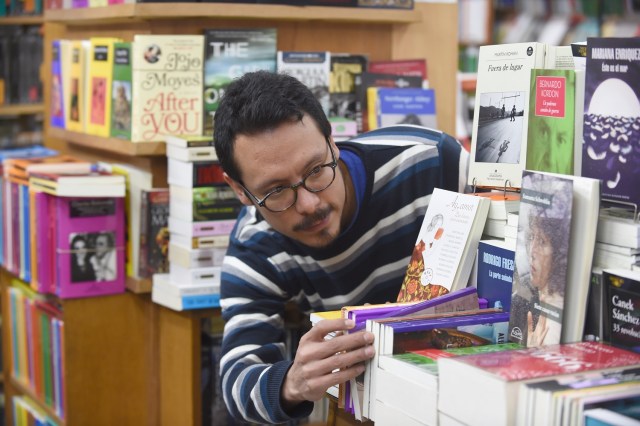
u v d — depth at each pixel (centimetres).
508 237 166
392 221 211
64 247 329
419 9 387
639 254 142
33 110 540
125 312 343
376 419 154
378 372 152
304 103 178
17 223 366
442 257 177
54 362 353
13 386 410
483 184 181
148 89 317
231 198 314
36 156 398
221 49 324
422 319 156
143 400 349
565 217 143
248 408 179
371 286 218
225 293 213
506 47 176
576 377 125
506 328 159
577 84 160
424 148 216
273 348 201
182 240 317
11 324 405
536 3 567
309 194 178
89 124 361
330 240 189
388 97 342
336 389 173
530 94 169
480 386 127
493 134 179
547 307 147
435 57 394
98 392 341
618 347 141
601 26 567
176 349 329
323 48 367
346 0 346
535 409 121
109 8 331
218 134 184
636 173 148
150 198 326
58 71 394
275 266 210
